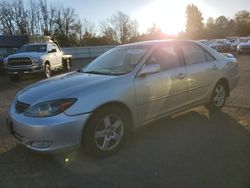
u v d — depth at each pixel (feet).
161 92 15.12
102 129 13.03
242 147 13.53
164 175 11.33
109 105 13.15
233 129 16.01
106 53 18.03
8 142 15.67
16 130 12.81
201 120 17.75
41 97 12.54
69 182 11.23
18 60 44.98
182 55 16.92
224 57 19.90
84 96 12.36
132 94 13.84
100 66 16.48
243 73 37.19
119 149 13.76
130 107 13.84
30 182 11.37
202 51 18.39
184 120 17.85
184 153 13.19
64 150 11.99
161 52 15.96
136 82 14.07
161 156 13.02
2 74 56.54
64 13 209.46
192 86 16.96
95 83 13.24
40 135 11.82
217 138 14.79
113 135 13.43
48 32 202.90
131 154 13.39
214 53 19.22
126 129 13.97
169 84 15.48
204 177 10.99
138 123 14.44
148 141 14.82
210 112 19.29
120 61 15.87
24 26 193.77
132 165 12.32
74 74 15.89
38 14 198.80
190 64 17.07
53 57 51.26
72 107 12.01
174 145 14.16
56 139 11.78
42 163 12.94
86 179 11.39
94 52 132.87
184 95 16.55
